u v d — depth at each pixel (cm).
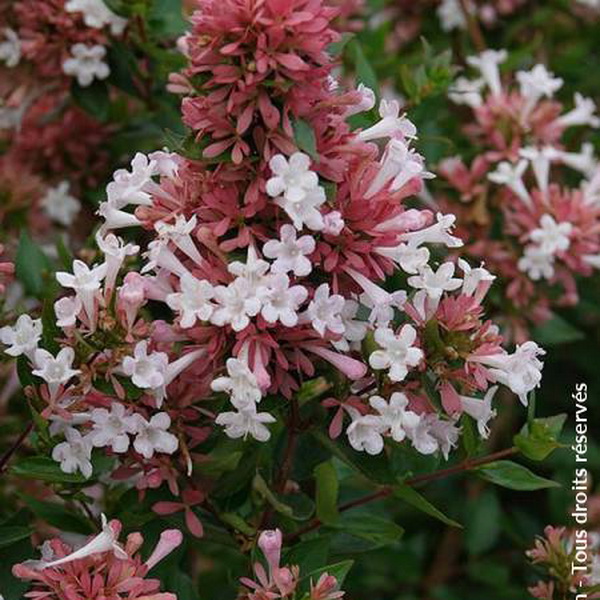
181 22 46
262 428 33
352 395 36
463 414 37
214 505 38
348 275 34
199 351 34
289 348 34
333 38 34
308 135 33
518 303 48
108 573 34
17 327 35
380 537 38
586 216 47
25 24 47
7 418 46
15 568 34
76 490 38
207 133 34
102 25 45
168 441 35
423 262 34
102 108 47
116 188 35
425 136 47
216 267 34
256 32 33
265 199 34
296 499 39
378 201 34
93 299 34
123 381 35
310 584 35
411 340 34
